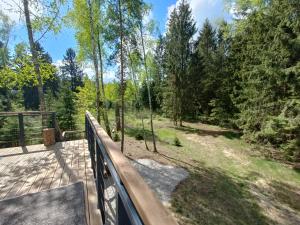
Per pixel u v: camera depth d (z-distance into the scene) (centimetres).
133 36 966
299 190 752
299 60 827
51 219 213
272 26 914
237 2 1051
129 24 920
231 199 664
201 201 630
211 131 1623
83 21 956
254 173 881
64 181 305
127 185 83
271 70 895
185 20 1678
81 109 1373
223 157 1071
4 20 985
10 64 851
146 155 965
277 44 865
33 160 402
